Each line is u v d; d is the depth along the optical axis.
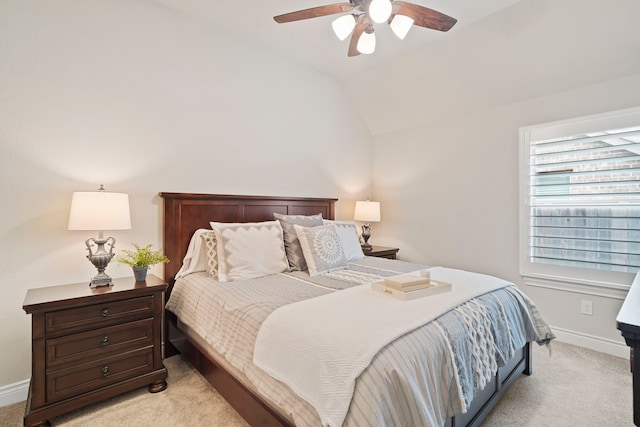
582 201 2.66
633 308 1.06
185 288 2.29
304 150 3.51
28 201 1.97
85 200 1.88
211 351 1.92
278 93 3.24
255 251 2.38
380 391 1.04
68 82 2.09
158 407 1.85
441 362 1.28
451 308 1.54
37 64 1.98
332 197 3.84
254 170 3.07
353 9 1.92
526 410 1.82
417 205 3.84
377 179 4.29
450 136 3.53
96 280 1.97
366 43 2.13
